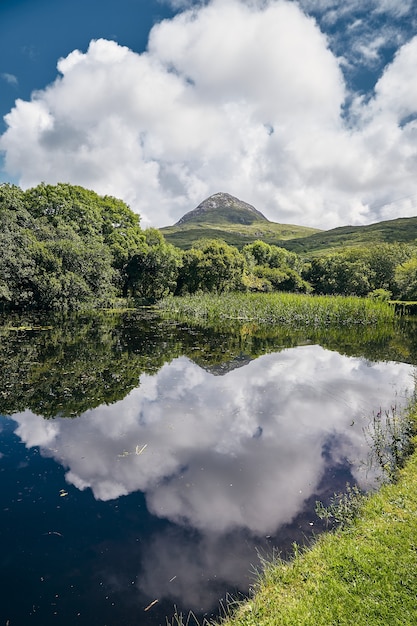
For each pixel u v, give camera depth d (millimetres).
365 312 23172
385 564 3322
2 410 7816
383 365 11734
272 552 3846
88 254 28219
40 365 11445
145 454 5996
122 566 3717
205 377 10289
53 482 5227
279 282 45812
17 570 3680
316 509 4477
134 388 9289
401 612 2830
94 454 6004
